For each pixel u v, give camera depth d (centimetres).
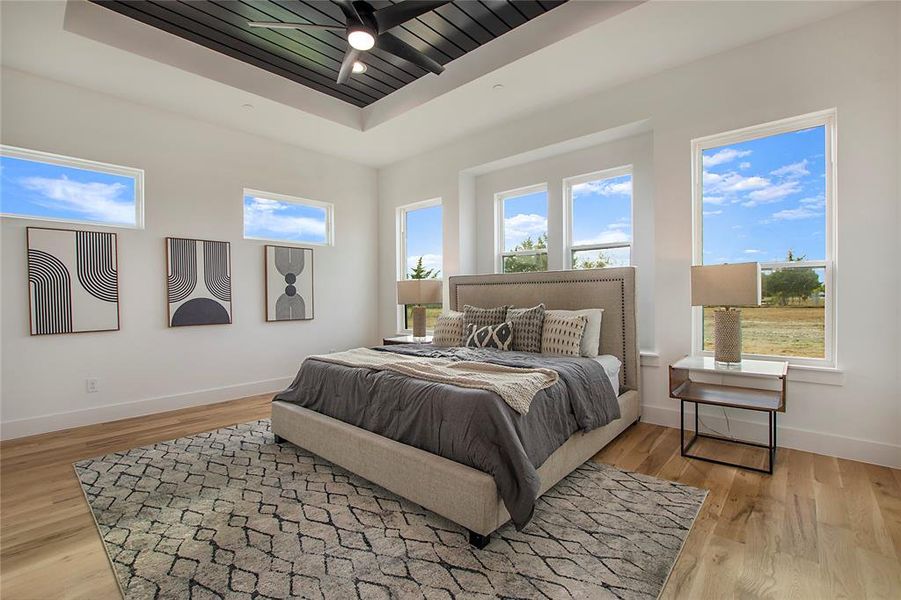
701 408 332
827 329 292
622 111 371
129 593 159
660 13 274
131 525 206
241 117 432
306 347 530
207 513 217
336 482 252
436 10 307
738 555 177
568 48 314
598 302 378
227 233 458
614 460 281
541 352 354
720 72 321
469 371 254
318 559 178
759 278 277
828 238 292
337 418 278
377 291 609
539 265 480
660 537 191
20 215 343
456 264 513
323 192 547
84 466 277
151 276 404
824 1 264
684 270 341
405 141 505
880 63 263
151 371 404
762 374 263
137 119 396
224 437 334
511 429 194
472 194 525
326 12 308
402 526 203
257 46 349
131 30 312
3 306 333
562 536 192
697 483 246
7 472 269
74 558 181
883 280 263
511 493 184
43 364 348
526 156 454
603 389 289
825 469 260
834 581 160
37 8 265
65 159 361
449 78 380
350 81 411
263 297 490
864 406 270
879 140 264
